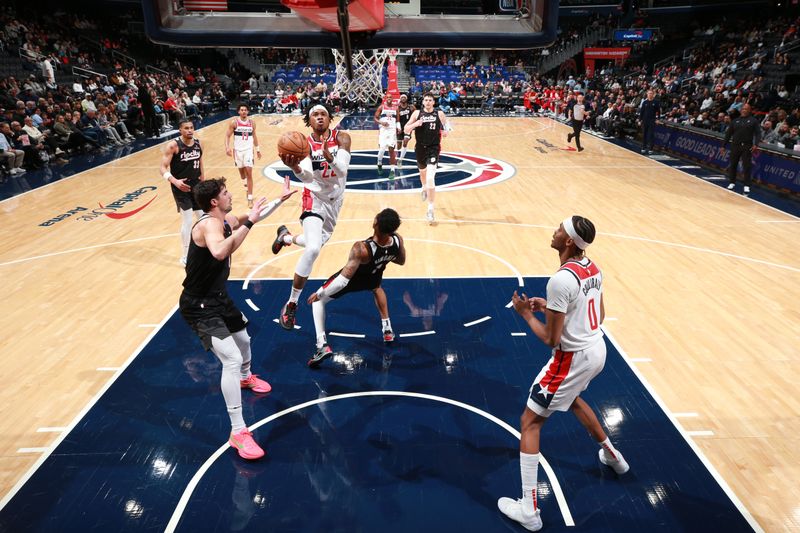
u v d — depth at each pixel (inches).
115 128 649.0
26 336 204.5
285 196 148.1
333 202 197.5
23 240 307.6
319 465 140.6
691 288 244.2
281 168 500.7
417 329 209.8
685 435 151.1
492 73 1170.6
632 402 165.5
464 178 460.1
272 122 831.7
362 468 139.4
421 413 161.2
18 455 143.5
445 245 298.7
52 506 126.9
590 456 143.9
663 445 147.4
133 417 159.6
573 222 118.3
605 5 1242.6
